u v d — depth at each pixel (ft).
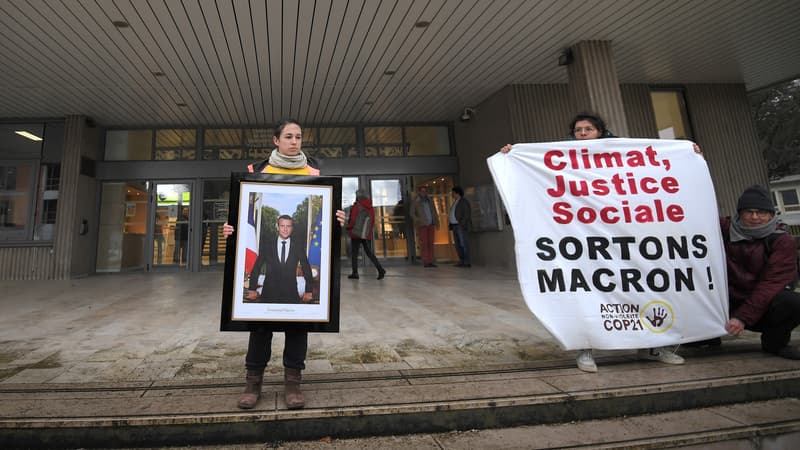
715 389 5.94
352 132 28.02
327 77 20.31
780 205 58.75
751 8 15.99
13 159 23.17
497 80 21.58
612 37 17.56
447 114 27.25
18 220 22.71
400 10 14.97
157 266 25.16
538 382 5.96
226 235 5.46
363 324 9.78
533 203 6.82
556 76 21.31
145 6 13.94
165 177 25.58
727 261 7.34
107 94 20.94
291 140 6.00
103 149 25.22
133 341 8.27
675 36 17.76
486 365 6.72
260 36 16.22
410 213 27.63
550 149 7.07
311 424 5.05
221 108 23.57
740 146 23.44
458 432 5.26
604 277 6.61
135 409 5.05
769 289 6.61
